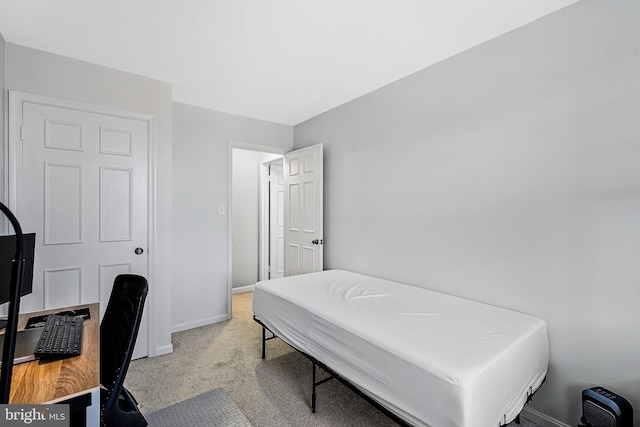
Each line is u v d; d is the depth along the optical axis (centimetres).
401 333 151
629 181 146
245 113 340
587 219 159
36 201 207
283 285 243
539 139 175
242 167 464
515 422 178
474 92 205
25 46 203
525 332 153
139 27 182
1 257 132
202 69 236
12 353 56
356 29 183
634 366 146
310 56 216
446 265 223
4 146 197
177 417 179
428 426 122
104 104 231
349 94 287
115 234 237
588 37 157
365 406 192
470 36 192
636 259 145
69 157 219
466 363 123
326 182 334
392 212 263
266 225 482
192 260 316
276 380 220
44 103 209
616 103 149
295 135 386
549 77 171
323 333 177
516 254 186
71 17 172
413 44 201
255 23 177
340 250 318
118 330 134
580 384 162
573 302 164
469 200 209
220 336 296
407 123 249
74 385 91
